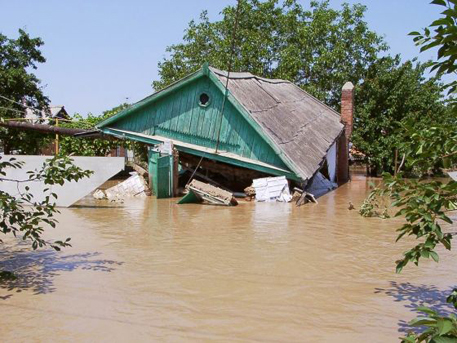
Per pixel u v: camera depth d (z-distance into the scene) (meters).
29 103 26.83
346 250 9.20
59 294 6.54
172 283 7.05
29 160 14.73
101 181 14.73
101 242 9.79
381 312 5.94
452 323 3.46
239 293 6.62
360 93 28.92
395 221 12.57
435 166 4.89
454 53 3.86
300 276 7.45
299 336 5.23
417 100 27.69
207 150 17.86
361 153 31.34
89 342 5.05
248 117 16.95
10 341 5.07
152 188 18.02
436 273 7.62
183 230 11.14
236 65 30.73
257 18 32.44
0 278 7.29
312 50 32.31
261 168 16.97
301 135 19.42
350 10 31.91
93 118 26.70
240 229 11.32
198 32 33.81
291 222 12.38
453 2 3.64
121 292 6.63
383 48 31.66
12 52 25.81
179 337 5.18
